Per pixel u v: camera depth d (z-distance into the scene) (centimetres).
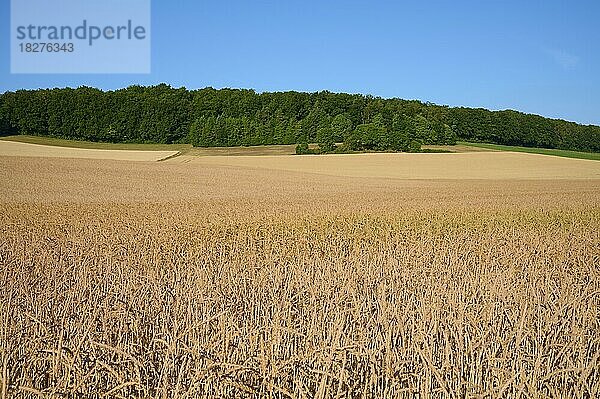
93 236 1689
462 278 1009
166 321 682
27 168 5528
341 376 473
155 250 1361
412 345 570
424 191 4631
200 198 4019
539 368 523
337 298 802
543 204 3200
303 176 5997
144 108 8944
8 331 632
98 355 566
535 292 879
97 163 6234
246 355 558
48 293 852
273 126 8962
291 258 1302
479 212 2622
